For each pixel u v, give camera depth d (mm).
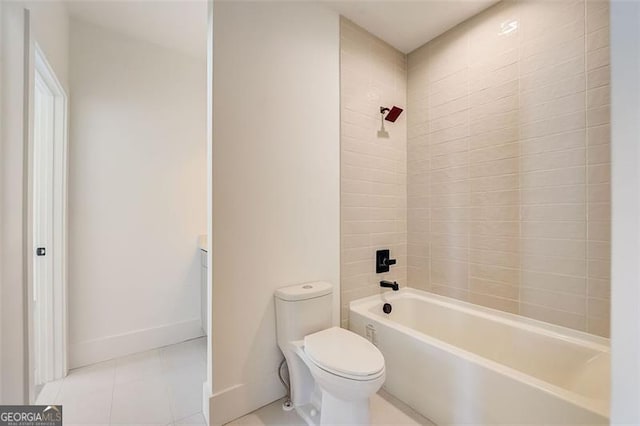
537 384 1188
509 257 1842
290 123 1817
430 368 1551
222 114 1558
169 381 1907
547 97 1665
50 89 1850
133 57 2334
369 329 1923
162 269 2453
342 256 2082
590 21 1510
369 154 2234
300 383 1658
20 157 1233
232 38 1593
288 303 1635
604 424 1002
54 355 1907
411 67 2447
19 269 1224
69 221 2053
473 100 2021
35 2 1403
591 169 1513
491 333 1863
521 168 1779
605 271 1474
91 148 2145
